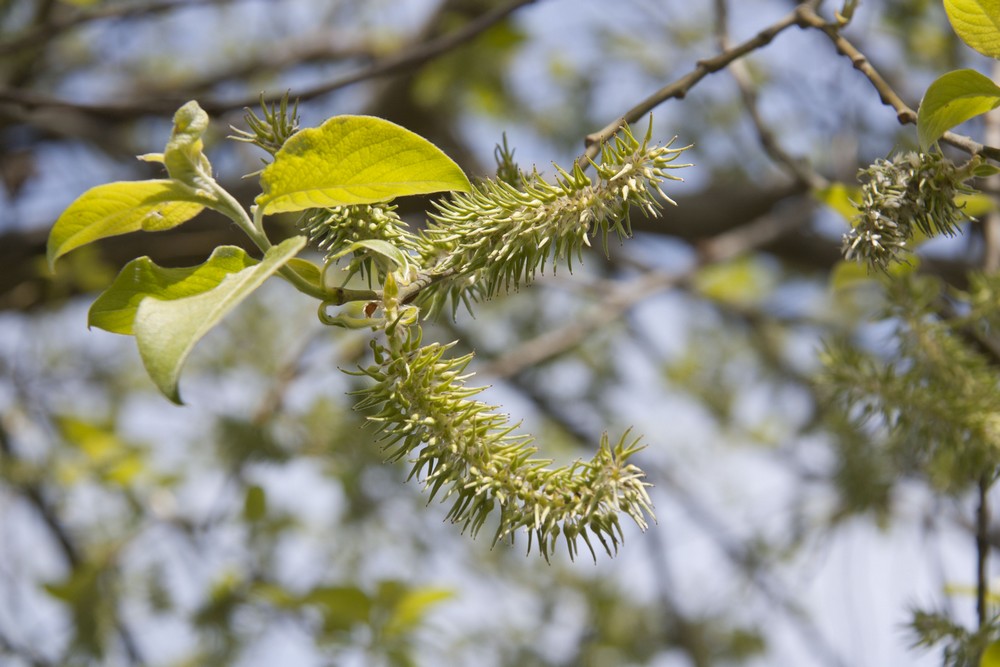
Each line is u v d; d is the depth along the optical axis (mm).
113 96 7109
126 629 5301
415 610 4406
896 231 1713
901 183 1721
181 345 1370
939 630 2402
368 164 1662
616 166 1677
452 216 1713
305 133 1624
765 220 6363
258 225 1688
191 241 5695
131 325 1707
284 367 4984
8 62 5941
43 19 5742
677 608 6711
